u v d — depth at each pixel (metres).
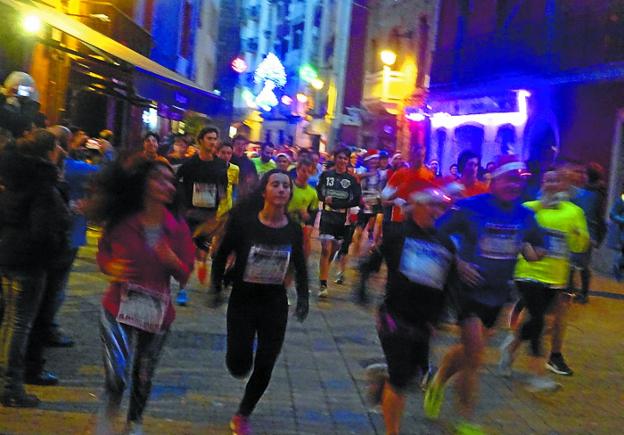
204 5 38.81
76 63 15.91
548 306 7.11
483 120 24.05
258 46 63.03
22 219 5.22
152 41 25.25
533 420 6.19
